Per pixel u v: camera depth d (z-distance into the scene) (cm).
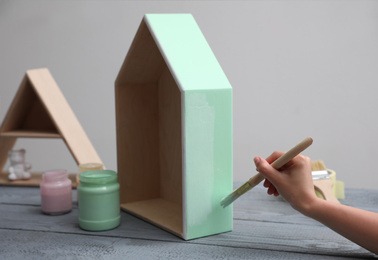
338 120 249
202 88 84
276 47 248
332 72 246
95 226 91
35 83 129
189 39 92
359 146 249
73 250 82
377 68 241
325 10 242
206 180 86
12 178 130
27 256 79
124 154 107
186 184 84
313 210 73
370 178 250
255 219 97
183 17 95
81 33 258
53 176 103
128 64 99
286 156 74
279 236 87
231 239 86
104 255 79
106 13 254
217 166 87
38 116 140
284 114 252
